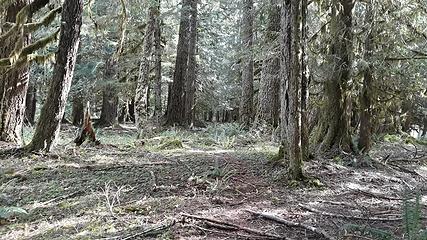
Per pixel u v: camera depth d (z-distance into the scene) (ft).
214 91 87.66
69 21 31.30
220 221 17.72
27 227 17.38
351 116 37.37
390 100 39.42
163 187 23.24
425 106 61.82
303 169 26.03
